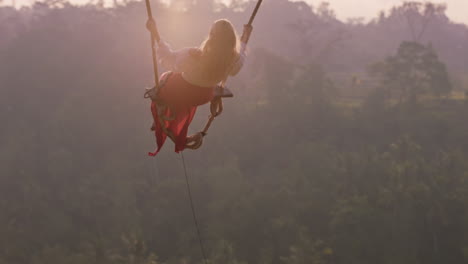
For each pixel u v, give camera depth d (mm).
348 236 52375
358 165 62281
